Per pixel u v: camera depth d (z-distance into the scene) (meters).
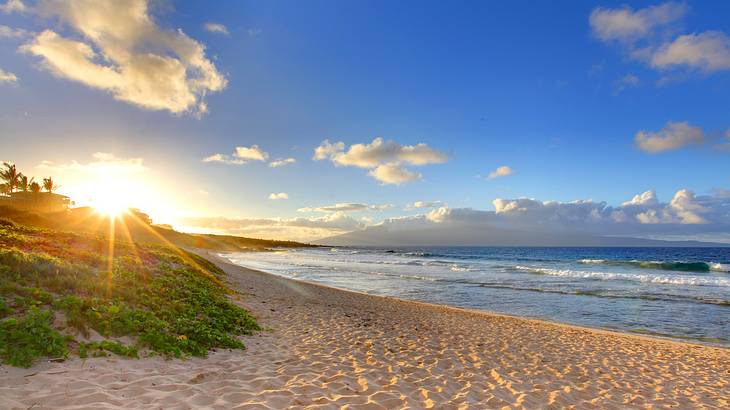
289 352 8.97
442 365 8.96
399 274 43.84
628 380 9.04
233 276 27.50
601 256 103.50
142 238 67.31
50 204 67.69
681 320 19.03
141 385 5.61
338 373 7.50
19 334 5.86
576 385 8.31
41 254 11.66
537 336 13.73
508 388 7.61
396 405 6.09
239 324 11.06
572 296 26.73
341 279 38.09
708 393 8.39
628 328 17.41
